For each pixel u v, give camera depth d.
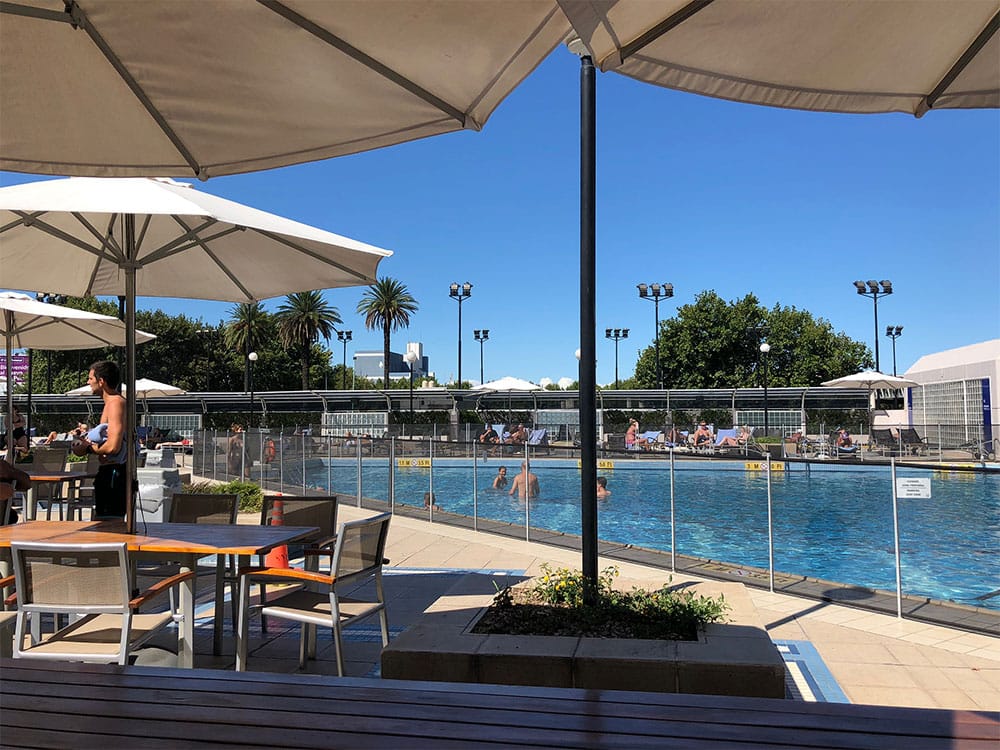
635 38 2.32
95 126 3.05
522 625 4.74
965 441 30.05
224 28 2.53
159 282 6.48
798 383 68.62
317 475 16.47
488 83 2.69
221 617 5.76
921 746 2.00
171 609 6.23
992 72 2.72
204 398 49.09
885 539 11.40
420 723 2.20
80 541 4.72
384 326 70.44
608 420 43.00
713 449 29.20
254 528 5.47
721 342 68.81
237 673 2.65
